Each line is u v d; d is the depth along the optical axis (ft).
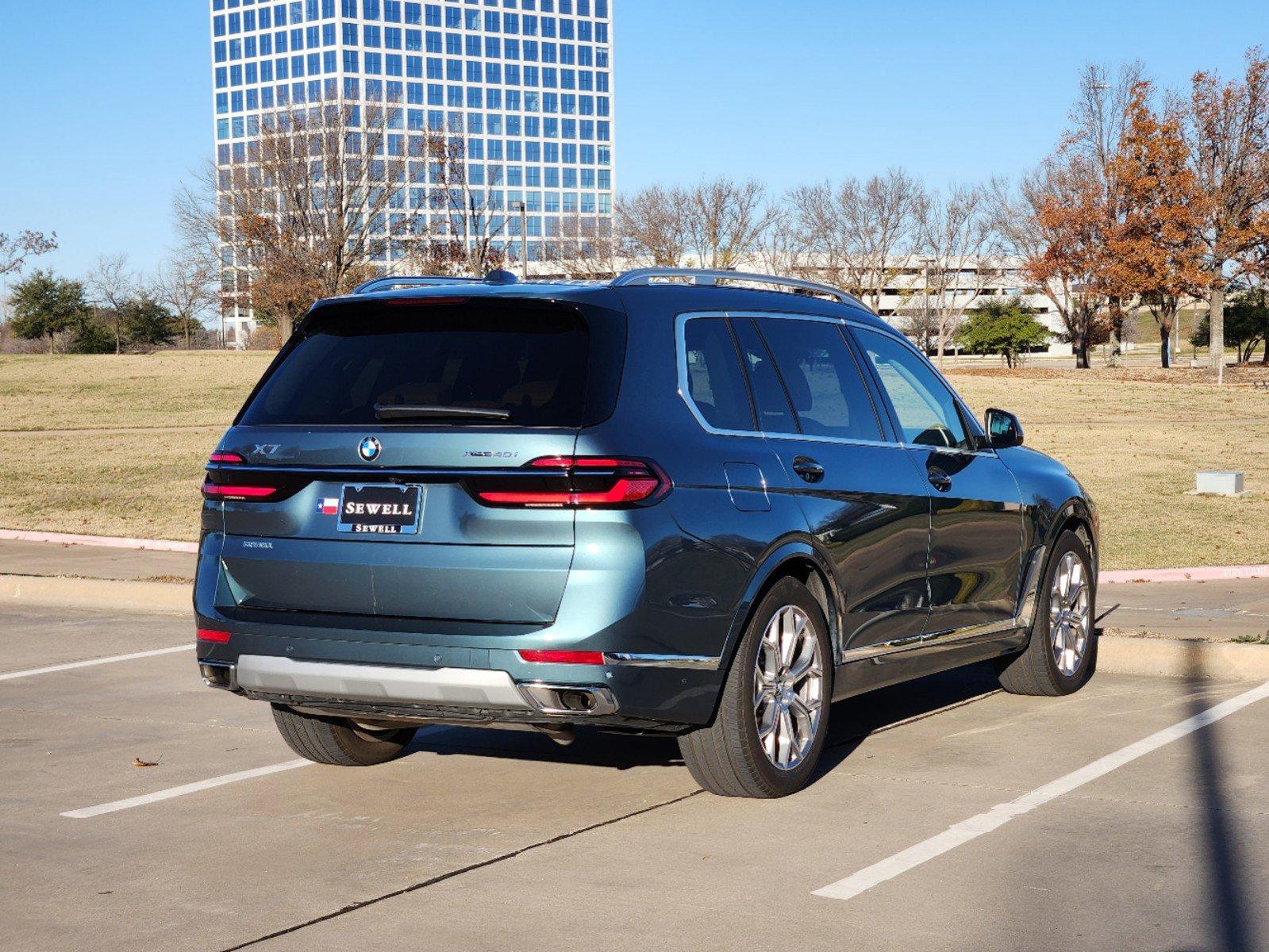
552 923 13.61
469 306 17.15
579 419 15.90
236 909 14.17
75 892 14.78
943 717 23.17
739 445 17.48
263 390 17.90
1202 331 271.28
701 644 16.48
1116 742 21.21
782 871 15.14
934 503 20.70
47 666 29.14
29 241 205.57
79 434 101.81
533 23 597.93
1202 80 191.21
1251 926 13.33
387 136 234.17
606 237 260.62
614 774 19.62
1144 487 62.85
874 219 275.39
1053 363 317.42
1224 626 29.99
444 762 20.49
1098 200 216.54
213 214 225.76
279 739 22.26
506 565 15.74
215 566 17.53
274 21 565.94
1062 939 13.01
